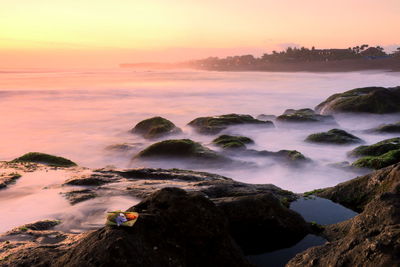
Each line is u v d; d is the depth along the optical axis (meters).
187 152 21.27
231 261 6.27
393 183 9.23
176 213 6.31
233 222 8.18
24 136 34.28
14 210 10.54
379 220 5.79
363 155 20.44
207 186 11.43
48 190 12.34
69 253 5.63
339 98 38.56
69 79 129.00
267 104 58.94
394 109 34.66
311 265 5.80
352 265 5.02
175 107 54.88
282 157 21.03
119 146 27.17
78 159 26.52
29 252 6.93
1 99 60.25
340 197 10.48
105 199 11.25
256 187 11.58
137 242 5.46
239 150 22.50
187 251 6.02
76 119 43.50
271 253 7.79
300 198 10.80
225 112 50.56
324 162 21.30
